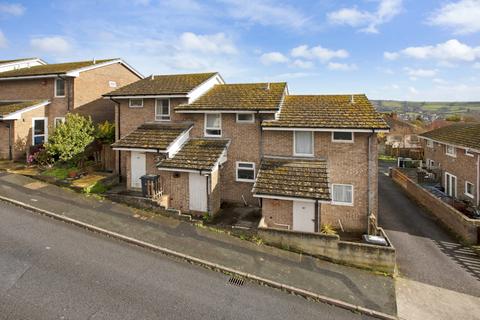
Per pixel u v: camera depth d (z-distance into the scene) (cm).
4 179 1588
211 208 1466
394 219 1764
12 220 1144
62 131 1738
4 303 690
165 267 958
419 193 2105
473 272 1170
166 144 1562
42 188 1510
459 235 1502
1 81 2422
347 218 1508
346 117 1550
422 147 3862
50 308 689
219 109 1653
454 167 2183
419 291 1025
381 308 900
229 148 1681
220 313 757
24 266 848
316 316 818
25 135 2059
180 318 711
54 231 1097
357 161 1489
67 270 856
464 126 2497
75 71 2156
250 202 1653
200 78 2084
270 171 1476
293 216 1364
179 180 1527
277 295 897
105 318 676
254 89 1970
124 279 849
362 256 1141
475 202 1850
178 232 1227
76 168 1775
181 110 1717
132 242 1102
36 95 2305
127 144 1606
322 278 1031
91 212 1306
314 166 1475
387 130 1408
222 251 1120
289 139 1595
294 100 1925
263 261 1088
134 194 1538
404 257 1285
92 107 2327
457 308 941
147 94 1828
